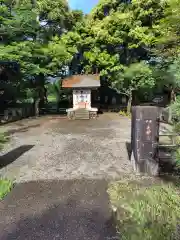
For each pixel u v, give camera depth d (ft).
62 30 54.44
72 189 14.49
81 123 41.14
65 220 11.16
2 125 39.17
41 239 9.84
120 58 52.34
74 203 12.73
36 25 45.01
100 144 25.70
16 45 40.29
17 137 29.86
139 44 43.78
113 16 45.55
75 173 17.25
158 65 40.19
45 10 48.83
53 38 51.08
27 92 57.06
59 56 47.29
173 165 16.90
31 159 20.75
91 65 53.26
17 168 18.43
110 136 29.78
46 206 12.46
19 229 10.52
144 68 43.75
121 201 12.65
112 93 66.28
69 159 20.63
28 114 52.80
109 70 50.21
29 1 44.21
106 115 51.57
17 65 47.03
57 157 21.26
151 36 41.27
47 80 61.98
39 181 15.83
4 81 50.37
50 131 33.88
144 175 16.43
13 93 52.49
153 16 42.93
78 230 10.39
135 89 48.75
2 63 44.65
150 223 10.37
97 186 14.85
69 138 28.99
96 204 12.56
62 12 50.93
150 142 16.58
